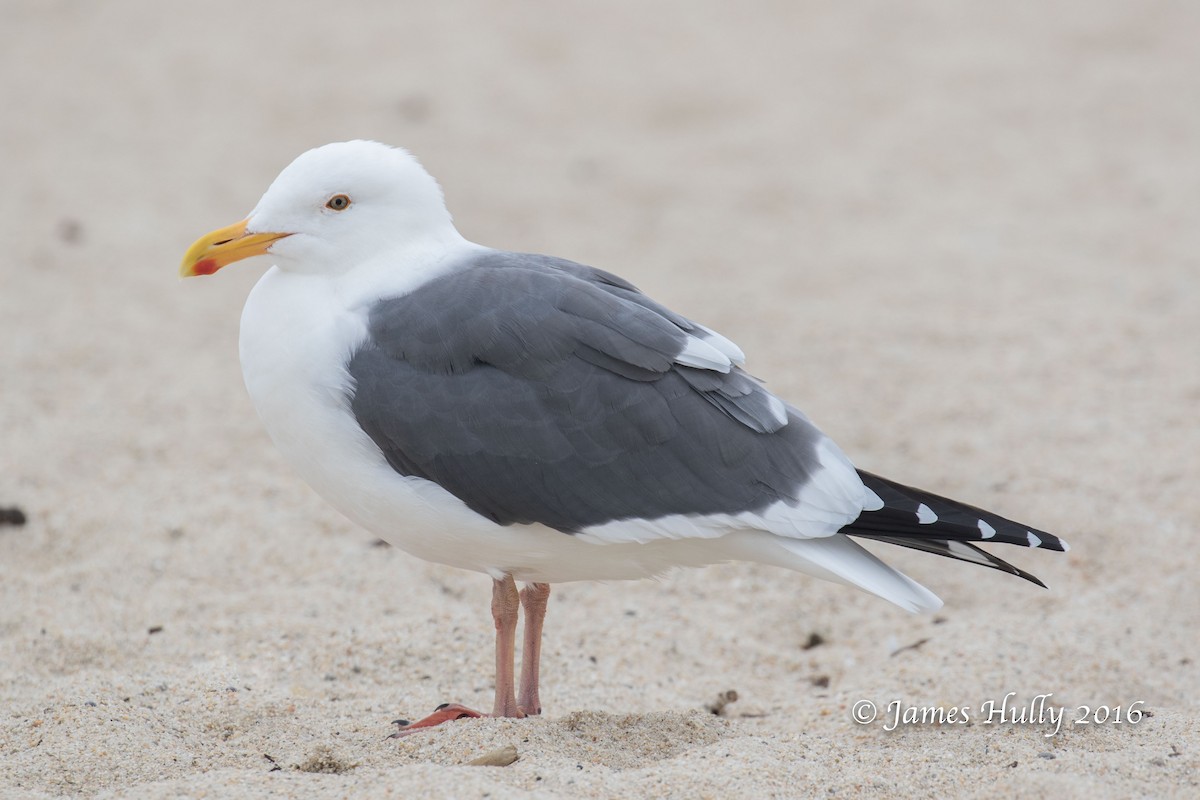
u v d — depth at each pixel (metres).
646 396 7.96
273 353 8.26
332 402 8.14
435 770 7.29
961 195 21.50
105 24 30.05
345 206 8.52
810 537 7.93
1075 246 19.06
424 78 27.36
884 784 7.46
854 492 8.00
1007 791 7.26
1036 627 10.24
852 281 18.12
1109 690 9.46
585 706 9.36
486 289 8.20
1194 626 10.38
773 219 20.84
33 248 18.91
